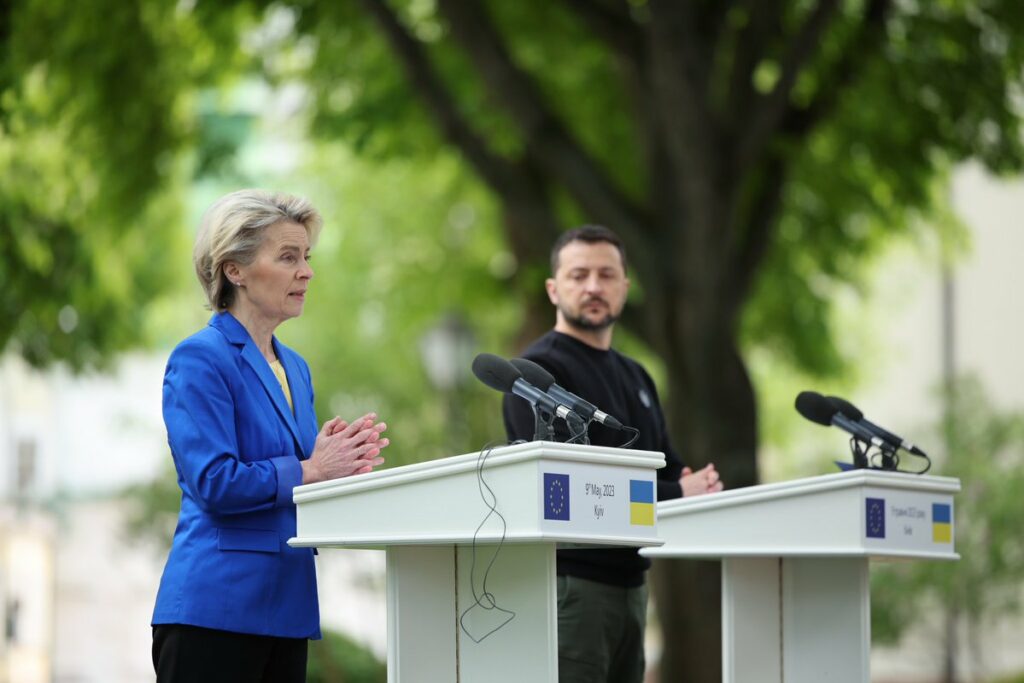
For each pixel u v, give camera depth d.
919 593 35.06
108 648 54.44
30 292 33.66
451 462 9.81
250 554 10.47
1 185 32.19
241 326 10.95
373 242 50.75
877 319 54.09
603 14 26.88
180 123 33.75
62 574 54.12
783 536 12.59
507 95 26.95
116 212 32.97
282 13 31.47
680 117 25.53
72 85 30.30
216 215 10.97
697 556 13.52
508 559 10.84
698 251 26.00
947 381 37.12
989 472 34.69
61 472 54.81
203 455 10.30
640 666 13.73
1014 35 29.48
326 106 33.62
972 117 30.25
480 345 45.91
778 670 13.81
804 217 34.44
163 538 35.66
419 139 33.88
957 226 36.19
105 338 36.00
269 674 10.81
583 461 9.66
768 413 52.47
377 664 37.00
